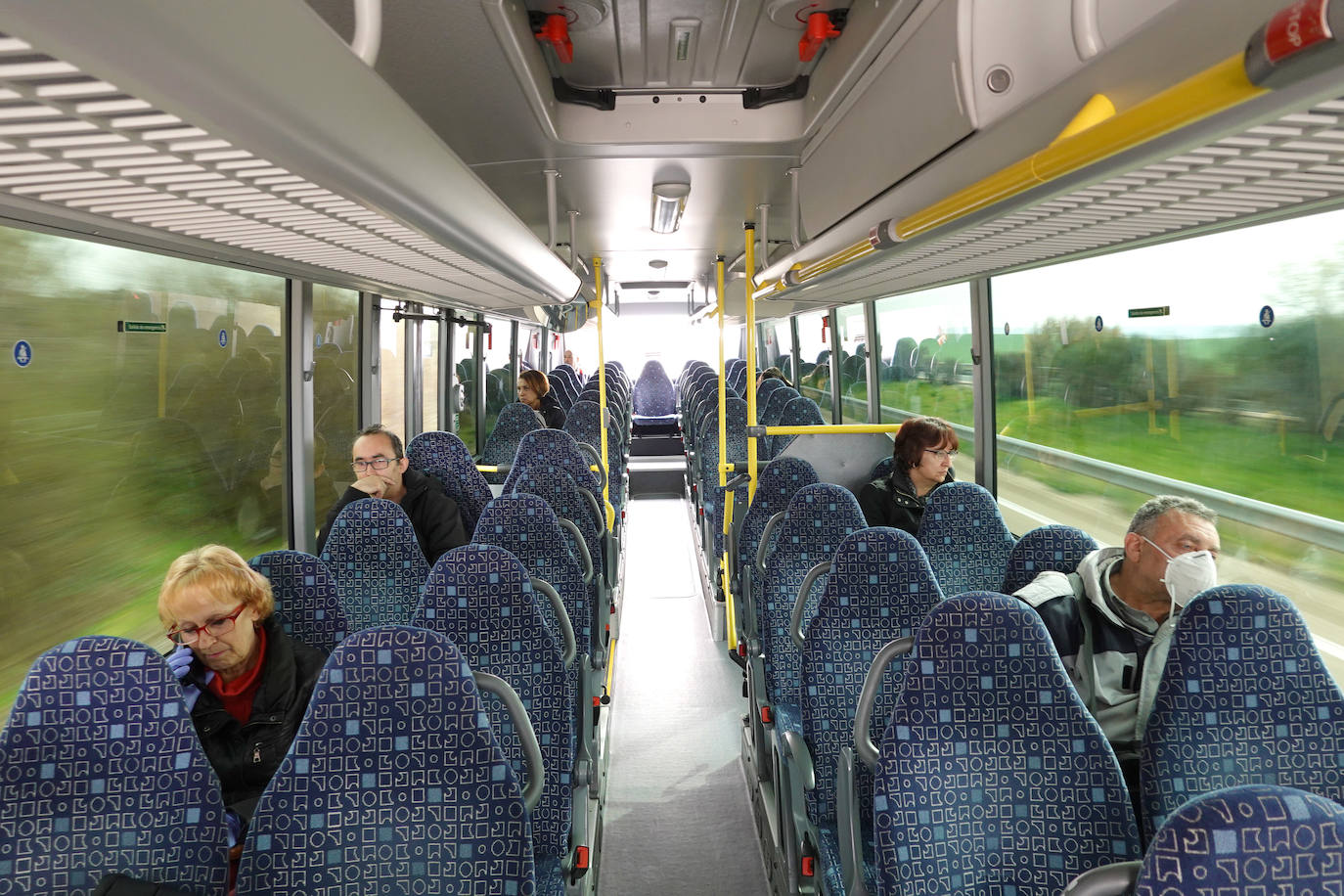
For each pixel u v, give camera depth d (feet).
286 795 4.93
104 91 3.06
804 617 10.03
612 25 9.41
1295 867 3.28
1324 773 5.75
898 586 8.13
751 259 15.55
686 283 36.63
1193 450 9.51
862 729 6.50
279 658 7.30
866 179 9.57
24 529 8.13
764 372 30.94
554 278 13.71
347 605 10.18
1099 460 11.46
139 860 5.07
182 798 5.12
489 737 5.05
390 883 4.93
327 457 15.51
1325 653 7.89
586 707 9.25
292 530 13.93
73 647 5.12
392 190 5.46
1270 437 8.41
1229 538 9.04
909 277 12.29
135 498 9.78
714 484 22.40
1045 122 5.88
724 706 15.01
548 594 9.05
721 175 13.70
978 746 5.37
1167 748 5.89
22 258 8.04
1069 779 5.33
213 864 5.17
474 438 26.66
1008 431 14.42
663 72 10.91
